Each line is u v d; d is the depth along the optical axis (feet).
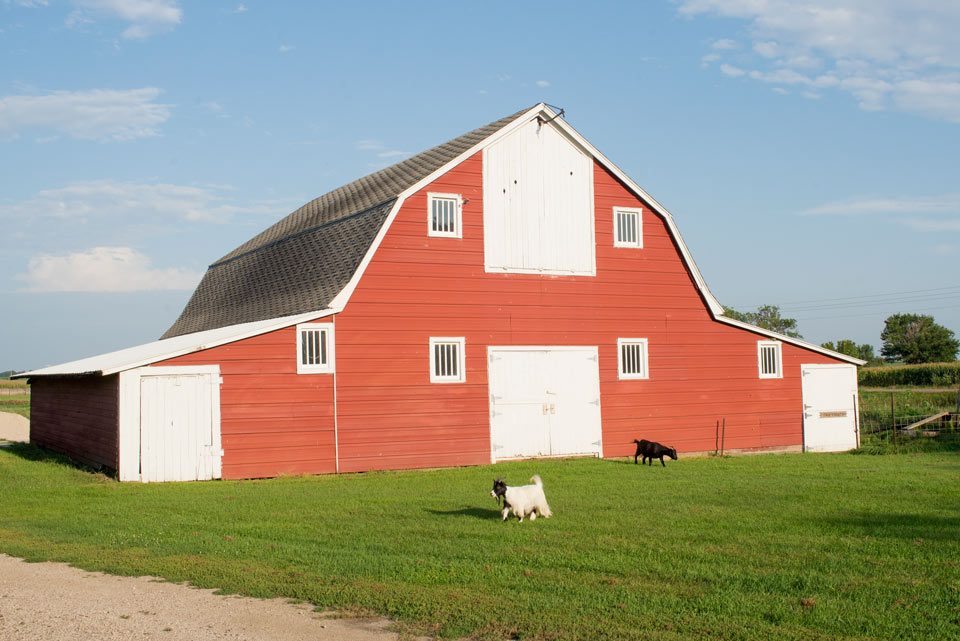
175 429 65.31
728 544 37.32
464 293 77.46
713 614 27.02
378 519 44.57
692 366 87.40
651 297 86.07
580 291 82.69
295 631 25.61
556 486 58.65
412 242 75.77
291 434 69.46
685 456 86.02
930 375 212.64
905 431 101.09
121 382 63.82
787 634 25.23
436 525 42.42
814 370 93.35
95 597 29.30
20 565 34.58
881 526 41.73
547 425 80.23
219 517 45.85
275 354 69.46
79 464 75.61
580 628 25.61
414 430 74.33
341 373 71.92
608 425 82.84
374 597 28.76
